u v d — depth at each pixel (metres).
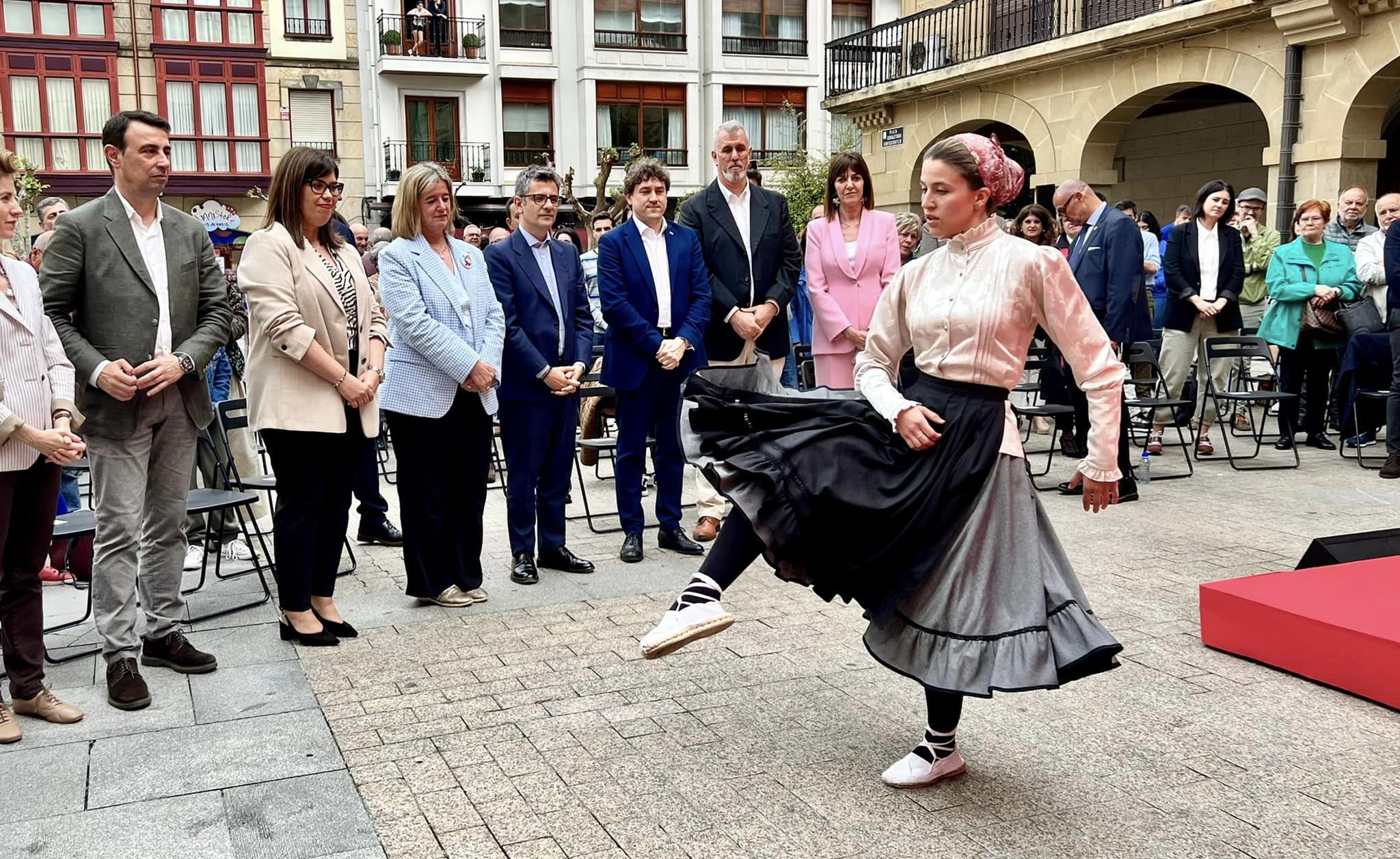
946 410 3.03
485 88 30.91
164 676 4.23
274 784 3.29
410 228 5.07
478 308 5.17
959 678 2.92
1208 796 3.16
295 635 4.61
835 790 3.22
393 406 4.94
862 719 3.75
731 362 6.31
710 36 31.48
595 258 8.91
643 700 3.93
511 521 5.61
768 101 32.25
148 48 28.27
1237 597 4.29
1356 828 2.97
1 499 3.57
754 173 7.57
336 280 4.64
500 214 31.75
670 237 6.02
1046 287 2.99
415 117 30.62
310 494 4.55
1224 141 17.47
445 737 3.63
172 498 4.26
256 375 4.43
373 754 3.50
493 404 5.02
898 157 19.47
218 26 28.69
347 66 29.91
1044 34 16.53
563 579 5.64
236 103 29.11
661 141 31.88
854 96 19.75
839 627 4.73
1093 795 3.18
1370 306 8.84
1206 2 13.23
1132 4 15.03
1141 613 4.87
